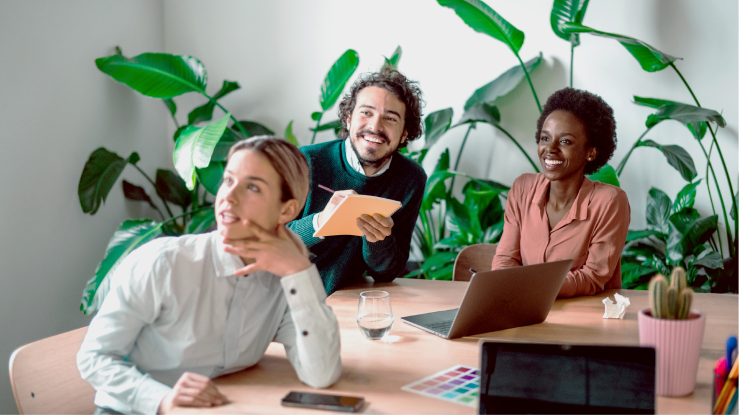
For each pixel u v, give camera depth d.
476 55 3.17
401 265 1.89
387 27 3.24
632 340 1.30
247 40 3.38
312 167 1.95
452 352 1.23
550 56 3.10
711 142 2.93
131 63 2.58
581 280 1.71
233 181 1.01
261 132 3.24
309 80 3.34
